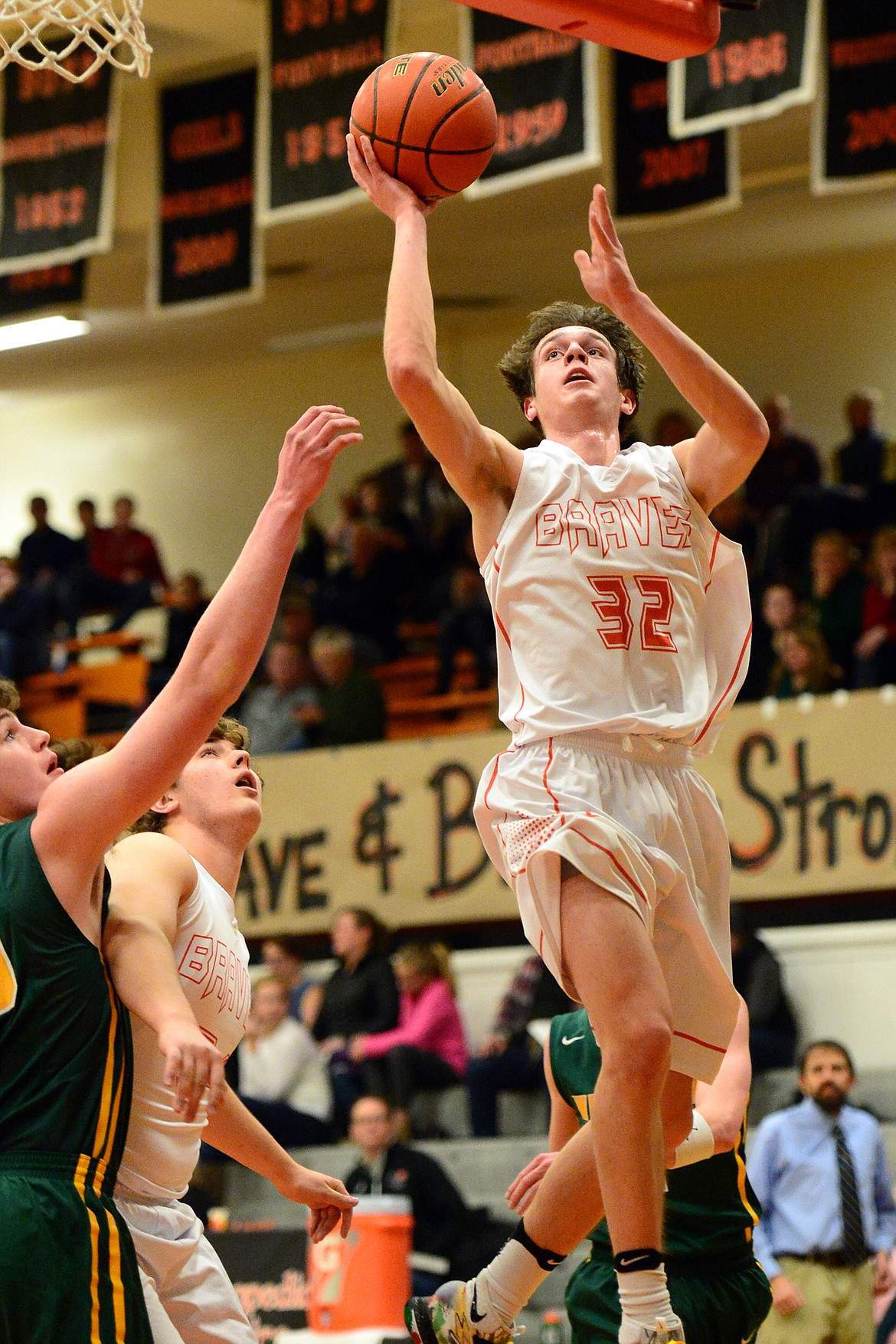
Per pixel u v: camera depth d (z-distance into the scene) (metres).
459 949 18.48
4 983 4.48
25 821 4.62
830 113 15.91
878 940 16.27
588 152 14.98
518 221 24.67
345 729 19.89
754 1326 6.64
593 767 4.80
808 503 21.38
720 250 25.66
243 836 5.68
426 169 5.26
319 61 16.28
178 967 5.12
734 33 14.54
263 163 16.48
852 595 19.48
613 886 4.60
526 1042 15.57
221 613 4.54
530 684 4.88
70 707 24.67
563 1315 13.26
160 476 30.83
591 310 5.48
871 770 16.45
